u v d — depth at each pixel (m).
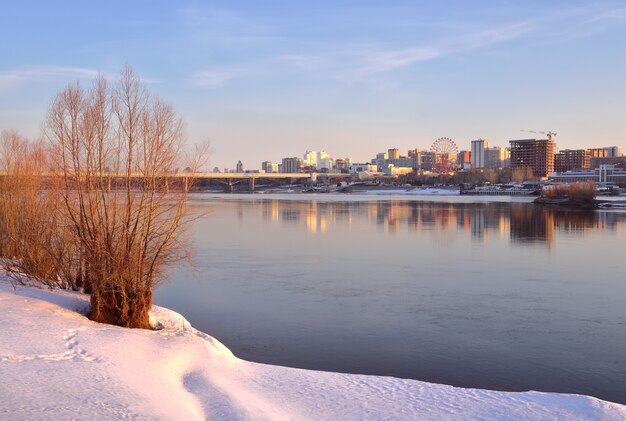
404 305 35.12
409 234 76.06
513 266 50.06
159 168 27.61
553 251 59.97
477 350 26.50
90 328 23.61
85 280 31.34
